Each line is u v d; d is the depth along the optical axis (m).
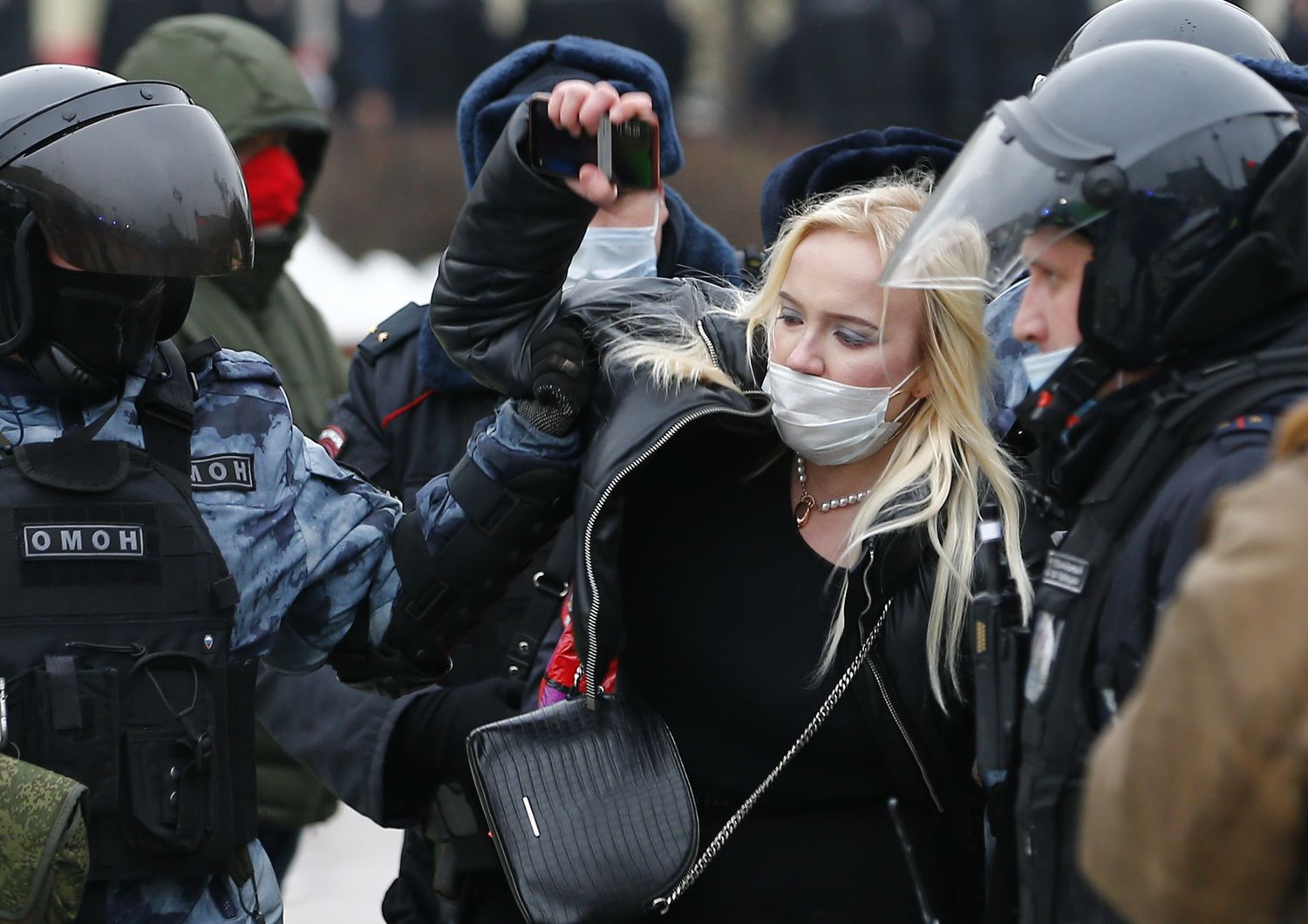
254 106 15.51
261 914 9.48
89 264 8.70
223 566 9.11
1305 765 5.41
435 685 11.27
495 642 12.23
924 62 36.53
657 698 9.76
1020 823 7.60
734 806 9.62
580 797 9.43
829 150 11.94
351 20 39.16
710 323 9.86
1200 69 7.59
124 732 8.74
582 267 11.81
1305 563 5.49
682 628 9.61
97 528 8.80
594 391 9.69
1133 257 7.43
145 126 8.99
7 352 8.84
